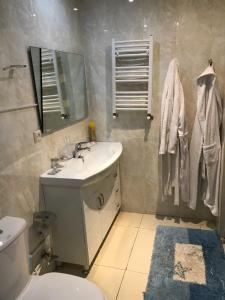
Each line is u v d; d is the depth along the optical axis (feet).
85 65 8.66
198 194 8.66
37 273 6.10
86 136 8.96
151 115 8.47
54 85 6.69
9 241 4.12
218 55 7.50
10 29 5.04
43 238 6.36
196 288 6.03
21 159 5.48
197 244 7.57
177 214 9.23
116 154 7.50
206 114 7.59
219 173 7.74
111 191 8.14
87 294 4.26
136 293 6.05
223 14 7.16
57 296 4.26
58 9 6.86
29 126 5.74
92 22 8.21
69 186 5.96
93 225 6.73
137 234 8.28
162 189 8.87
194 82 7.88
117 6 7.87
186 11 7.39
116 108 8.53
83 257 6.55
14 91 5.21
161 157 8.52
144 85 8.25
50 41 6.52
